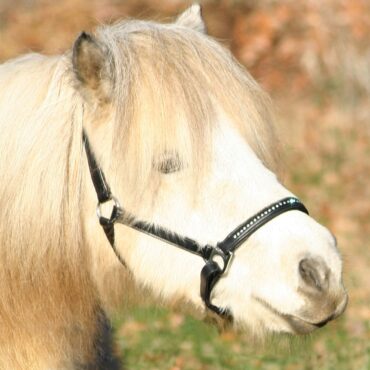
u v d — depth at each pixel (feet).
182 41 22.86
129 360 36.78
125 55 22.41
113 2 88.43
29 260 22.93
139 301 24.43
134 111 21.98
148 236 22.67
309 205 59.72
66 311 23.58
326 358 37.01
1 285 23.32
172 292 23.12
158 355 37.52
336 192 62.90
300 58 81.92
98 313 24.64
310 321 21.34
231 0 87.35
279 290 21.49
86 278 23.59
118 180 22.58
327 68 80.89
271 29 83.56
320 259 21.26
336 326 39.75
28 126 23.12
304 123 74.59
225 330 24.02
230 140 22.17
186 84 22.13
